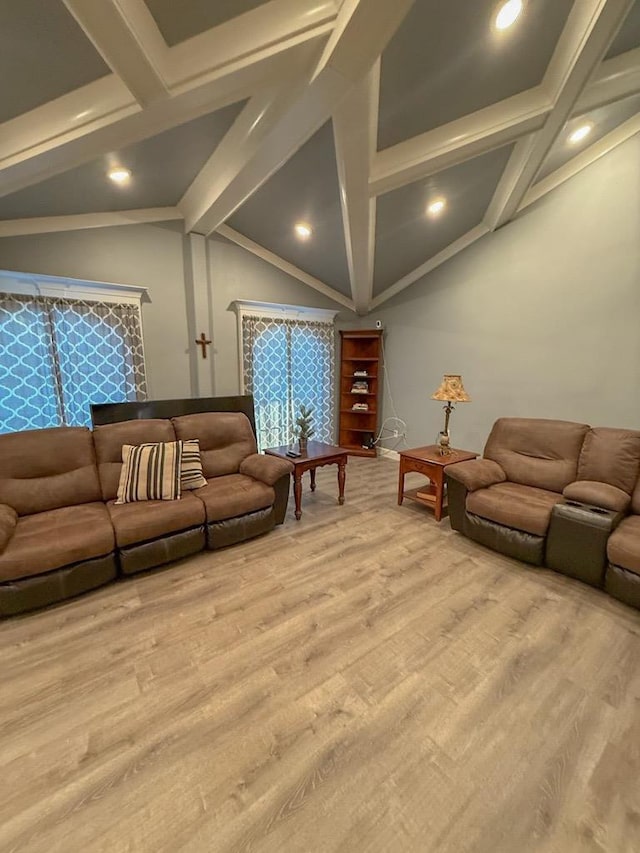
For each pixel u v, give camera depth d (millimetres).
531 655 1834
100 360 3578
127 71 1645
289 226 3922
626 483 2586
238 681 1688
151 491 2701
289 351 5004
